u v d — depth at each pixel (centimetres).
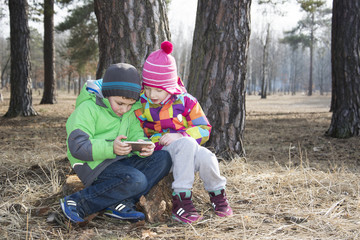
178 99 257
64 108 1638
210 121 429
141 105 263
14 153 473
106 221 237
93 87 236
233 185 327
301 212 257
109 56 358
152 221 237
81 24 1900
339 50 711
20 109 1202
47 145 590
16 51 1186
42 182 329
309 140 703
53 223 230
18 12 1175
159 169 243
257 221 240
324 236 217
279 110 1845
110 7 351
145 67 244
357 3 690
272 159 511
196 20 455
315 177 352
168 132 261
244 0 424
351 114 709
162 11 364
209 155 243
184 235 215
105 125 240
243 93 437
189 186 237
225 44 424
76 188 261
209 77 430
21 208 254
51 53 1888
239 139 437
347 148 601
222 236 213
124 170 229
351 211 263
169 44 242
